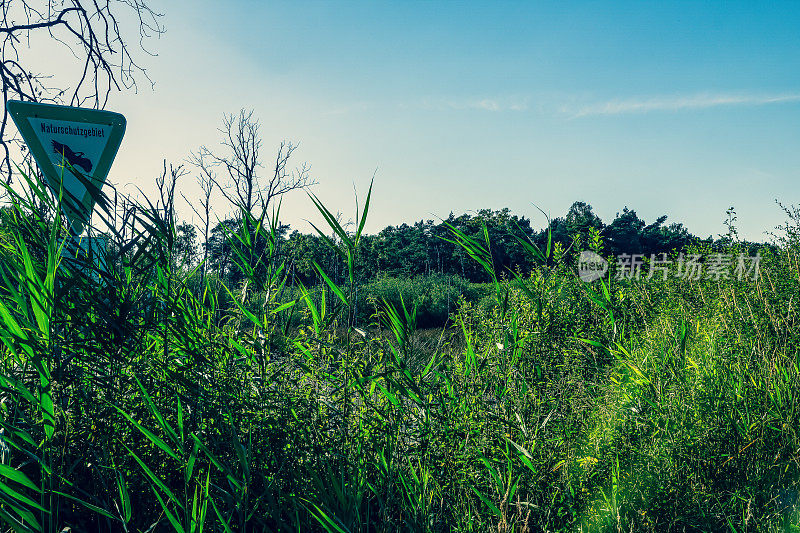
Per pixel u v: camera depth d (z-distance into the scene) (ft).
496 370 10.50
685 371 11.75
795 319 14.75
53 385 7.83
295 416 8.66
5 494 6.07
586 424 10.67
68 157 9.81
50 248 7.61
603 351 12.55
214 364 8.89
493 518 8.63
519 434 9.66
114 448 7.97
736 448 10.17
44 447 7.18
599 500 9.32
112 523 7.54
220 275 10.87
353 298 10.10
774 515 9.12
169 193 9.60
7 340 7.00
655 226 208.23
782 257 19.74
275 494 7.97
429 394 9.79
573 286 14.35
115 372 8.19
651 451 10.07
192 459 6.79
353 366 9.48
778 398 11.14
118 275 8.93
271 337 9.51
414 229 162.61
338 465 8.59
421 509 8.36
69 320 8.15
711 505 9.55
